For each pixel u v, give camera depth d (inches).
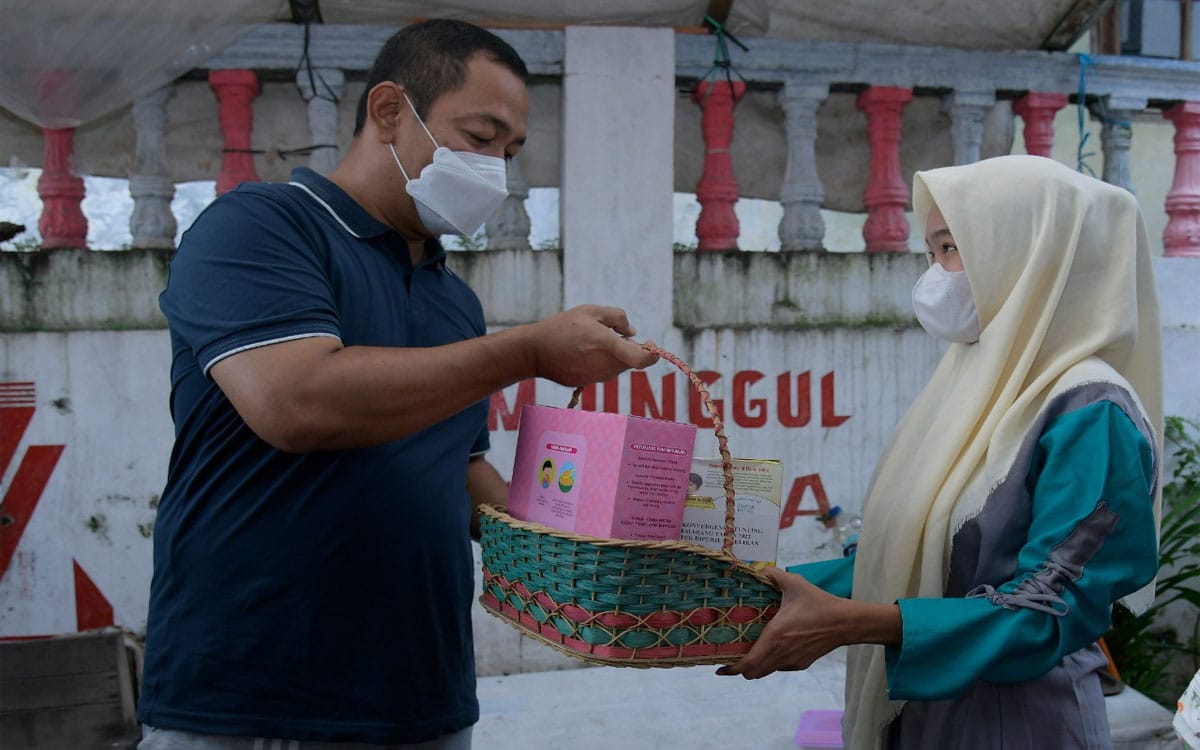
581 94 147.6
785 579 65.1
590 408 149.5
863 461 156.5
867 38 157.0
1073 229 70.7
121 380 138.6
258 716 66.7
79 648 128.2
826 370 154.8
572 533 63.1
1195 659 161.2
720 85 153.9
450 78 70.9
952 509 71.3
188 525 68.0
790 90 156.3
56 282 137.9
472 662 79.3
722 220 157.1
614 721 133.6
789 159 159.0
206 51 139.0
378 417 59.5
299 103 154.6
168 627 68.2
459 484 75.7
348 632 68.1
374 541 68.1
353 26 145.2
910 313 157.8
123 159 150.7
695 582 62.1
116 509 139.0
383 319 70.5
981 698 70.6
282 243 64.8
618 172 149.1
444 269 80.9
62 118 138.4
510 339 63.4
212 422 67.8
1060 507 65.2
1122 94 163.5
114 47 133.8
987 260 72.3
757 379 153.3
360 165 73.8
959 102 160.1
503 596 69.2
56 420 137.6
